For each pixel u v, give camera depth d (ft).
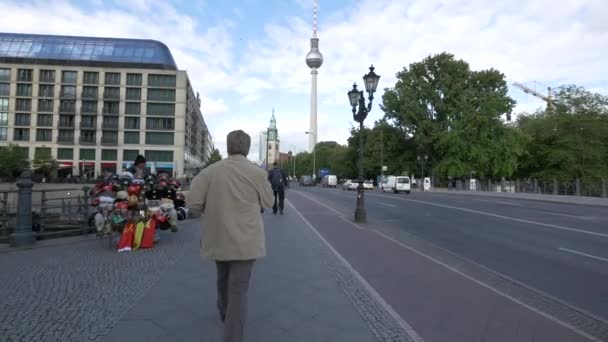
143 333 13.89
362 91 53.31
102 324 14.66
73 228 38.83
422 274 23.16
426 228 46.73
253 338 13.74
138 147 261.44
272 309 16.71
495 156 172.96
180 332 13.99
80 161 258.37
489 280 22.86
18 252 27.61
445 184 208.95
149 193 31.65
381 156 207.62
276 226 43.68
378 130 219.61
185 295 18.17
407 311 16.88
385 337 13.98
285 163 489.67
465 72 180.45
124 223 29.14
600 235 41.45
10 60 254.47
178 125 263.08
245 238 12.20
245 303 12.30
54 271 22.35
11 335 13.62
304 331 14.42
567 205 89.66
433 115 184.75
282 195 57.41
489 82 181.37
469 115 170.50
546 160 194.18
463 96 173.68
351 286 20.27
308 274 22.67
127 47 267.18
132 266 23.71
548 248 34.04
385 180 175.42
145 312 15.92
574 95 190.70
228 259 12.11
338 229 42.73
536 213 66.54
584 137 183.83
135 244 28.99
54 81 257.14
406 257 27.96
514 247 34.47
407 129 187.11
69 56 258.78
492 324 15.49
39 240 31.94
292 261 26.04
